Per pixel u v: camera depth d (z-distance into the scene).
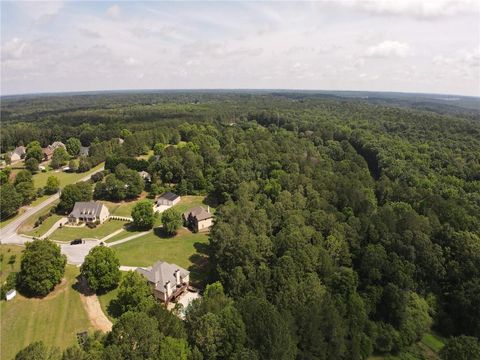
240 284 74.31
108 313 75.62
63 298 79.50
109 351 49.59
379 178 161.25
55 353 52.12
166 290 77.44
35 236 115.06
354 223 95.69
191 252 105.00
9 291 78.00
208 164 166.12
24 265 79.62
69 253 102.31
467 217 100.50
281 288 71.62
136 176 148.25
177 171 159.12
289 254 78.69
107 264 81.25
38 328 70.19
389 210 103.88
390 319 77.69
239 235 84.25
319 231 93.94
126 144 194.00
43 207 140.38
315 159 169.00
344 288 77.25
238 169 151.50
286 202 109.94
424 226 95.12
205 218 120.75
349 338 68.75
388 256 86.38
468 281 82.69
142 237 114.88
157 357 51.00
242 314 61.41
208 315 59.41
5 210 126.69
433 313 82.00
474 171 149.75
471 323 78.38
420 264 88.31
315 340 62.56
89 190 139.38
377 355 72.88
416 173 150.12
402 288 81.75
